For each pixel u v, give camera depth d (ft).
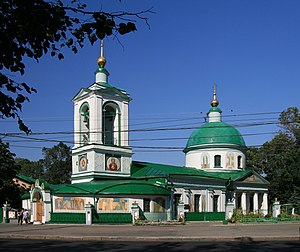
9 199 194.29
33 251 63.21
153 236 85.76
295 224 139.23
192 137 204.54
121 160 162.40
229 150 196.34
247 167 244.42
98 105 159.33
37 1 22.90
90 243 76.84
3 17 22.72
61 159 339.16
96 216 136.15
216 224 138.00
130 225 130.21
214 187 175.11
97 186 142.61
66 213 139.54
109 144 161.38
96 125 158.10
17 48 23.21
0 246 72.28
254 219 144.36
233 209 159.84
